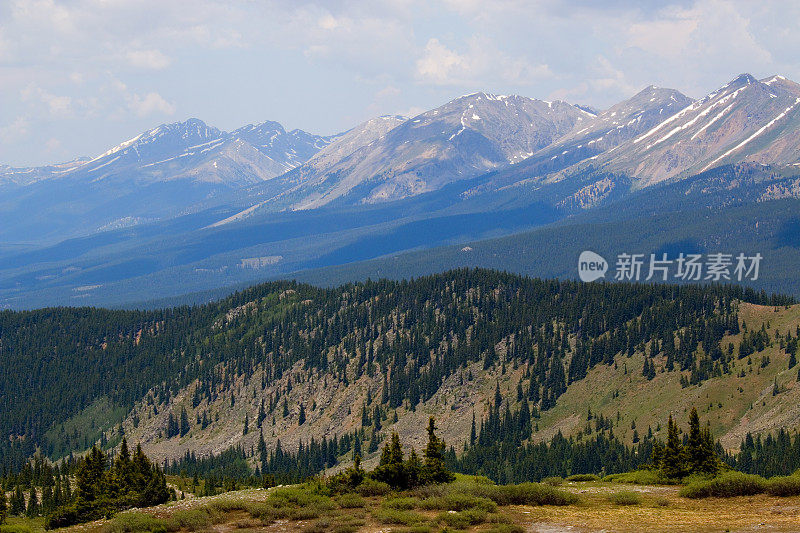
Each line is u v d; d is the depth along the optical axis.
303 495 84.50
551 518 72.00
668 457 98.06
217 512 77.94
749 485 78.88
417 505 78.94
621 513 73.25
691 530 64.38
